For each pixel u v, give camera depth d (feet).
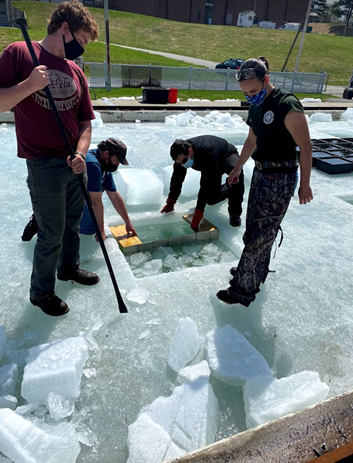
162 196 13.16
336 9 216.54
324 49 118.01
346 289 9.00
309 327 7.75
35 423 5.46
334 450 4.46
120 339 7.16
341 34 195.83
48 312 7.48
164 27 134.31
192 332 6.89
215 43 123.65
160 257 10.49
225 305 8.20
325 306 8.39
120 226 11.30
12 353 6.68
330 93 56.24
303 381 6.00
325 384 5.96
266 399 5.76
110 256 9.58
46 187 6.59
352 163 17.78
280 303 8.41
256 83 6.49
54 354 6.22
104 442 5.38
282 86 52.06
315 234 11.51
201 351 7.00
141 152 19.17
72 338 6.66
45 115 6.27
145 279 8.87
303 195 6.99
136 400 6.01
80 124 7.17
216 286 8.80
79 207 7.69
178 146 9.96
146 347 7.02
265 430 4.82
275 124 6.68
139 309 7.93
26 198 12.72
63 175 6.66
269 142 7.00
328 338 7.49
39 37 72.64
